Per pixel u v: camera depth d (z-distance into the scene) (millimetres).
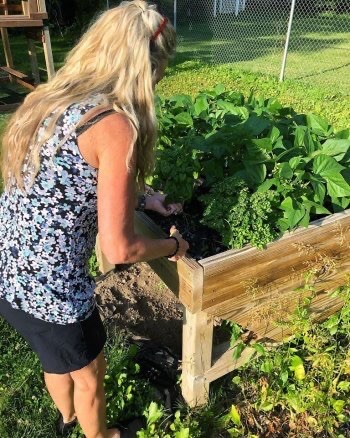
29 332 1639
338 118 6188
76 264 1555
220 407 2250
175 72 9148
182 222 2266
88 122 1317
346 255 2260
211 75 8938
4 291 1605
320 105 6785
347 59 10867
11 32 13438
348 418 2150
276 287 2098
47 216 1445
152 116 1414
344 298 2283
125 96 1347
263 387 2158
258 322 2145
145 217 2213
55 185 1398
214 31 14703
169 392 2305
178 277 1932
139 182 1528
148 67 1358
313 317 2357
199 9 15992
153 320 2879
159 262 2100
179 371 2439
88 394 1804
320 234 2076
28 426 2145
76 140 1340
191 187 2215
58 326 1586
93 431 1935
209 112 2834
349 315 2289
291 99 7281
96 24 1432
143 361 2449
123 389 2223
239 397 2293
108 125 1306
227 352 2258
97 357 1757
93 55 1418
